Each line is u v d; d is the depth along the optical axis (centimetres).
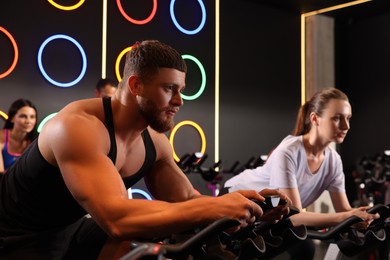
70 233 193
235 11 655
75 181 156
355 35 745
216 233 142
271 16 686
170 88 167
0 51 498
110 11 564
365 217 215
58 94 528
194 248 145
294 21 707
